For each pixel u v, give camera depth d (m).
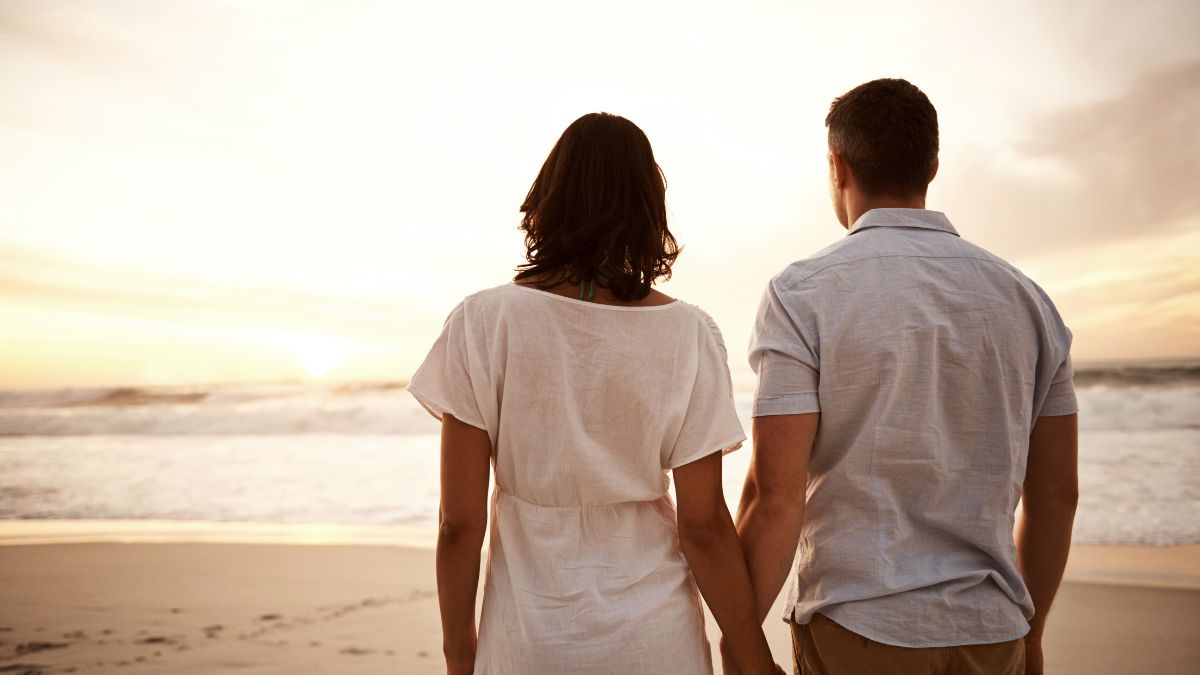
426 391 1.29
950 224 1.40
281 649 3.58
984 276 1.33
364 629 3.86
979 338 1.30
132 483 9.55
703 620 1.42
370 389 27.38
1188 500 6.90
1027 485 1.44
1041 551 1.43
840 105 1.47
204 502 8.09
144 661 3.43
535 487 1.31
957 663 1.29
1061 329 1.38
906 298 1.31
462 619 1.34
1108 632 3.68
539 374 1.28
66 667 3.36
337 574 4.94
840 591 1.32
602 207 1.31
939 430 1.30
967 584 1.29
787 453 1.34
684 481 1.35
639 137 1.37
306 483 9.26
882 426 1.30
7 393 27.56
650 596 1.30
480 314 1.31
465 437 1.31
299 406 18.64
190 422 18.31
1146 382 18.16
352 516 7.20
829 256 1.38
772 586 1.36
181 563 5.25
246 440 15.57
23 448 14.71
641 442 1.31
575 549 1.30
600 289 1.32
